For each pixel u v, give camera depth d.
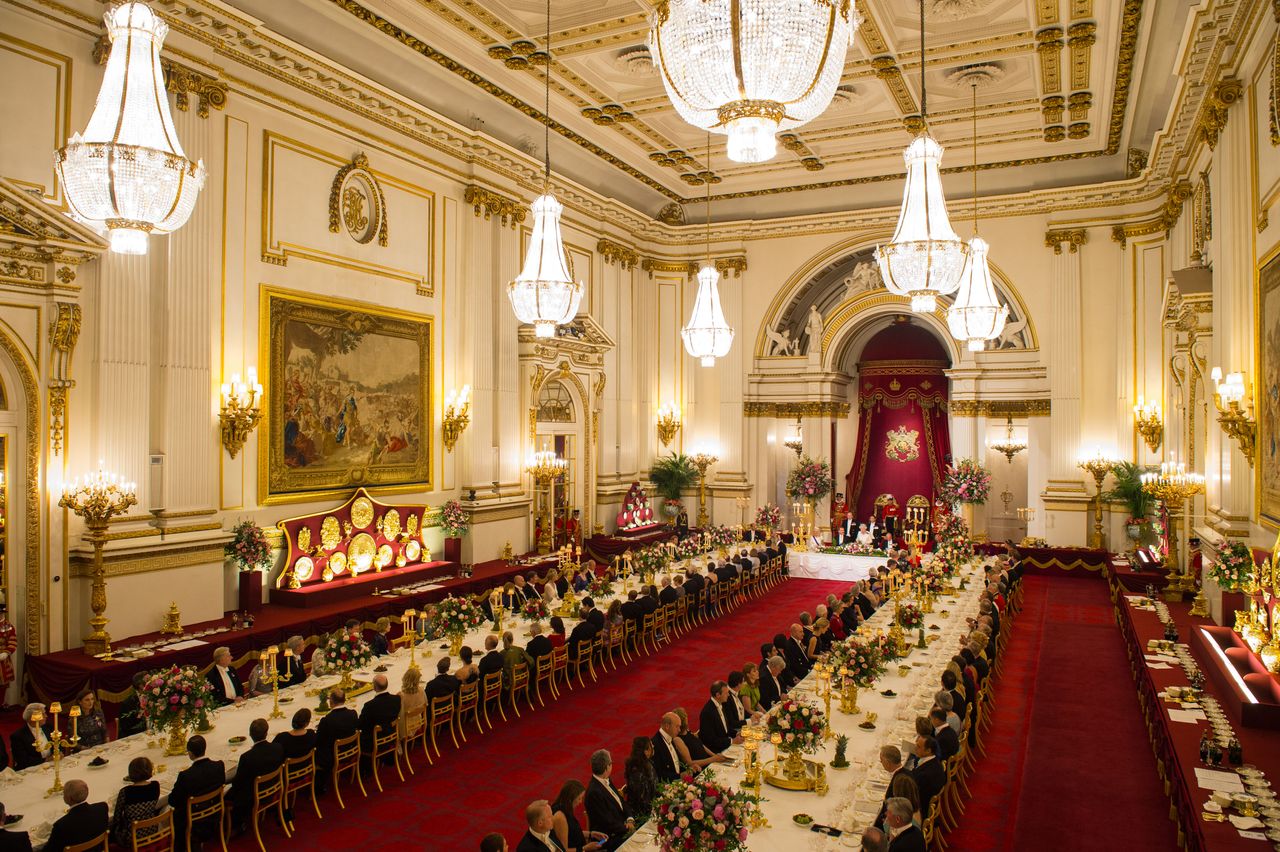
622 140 20.56
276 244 14.41
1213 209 13.60
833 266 25.34
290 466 14.70
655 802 5.95
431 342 17.78
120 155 6.75
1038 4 13.92
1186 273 14.25
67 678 10.74
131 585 12.02
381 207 16.48
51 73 11.26
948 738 8.24
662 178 23.53
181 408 12.78
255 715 9.20
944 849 7.70
